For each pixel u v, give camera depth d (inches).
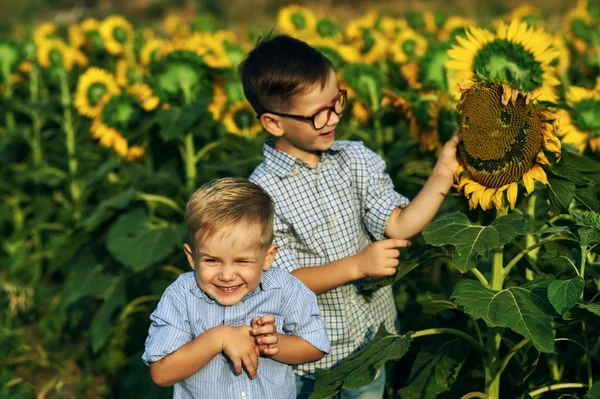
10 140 256.7
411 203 111.6
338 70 202.7
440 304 120.2
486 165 101.9
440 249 107.4
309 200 114.7
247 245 91.5
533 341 92.0
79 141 240.1
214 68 170.6
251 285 94.4
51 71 249.9
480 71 103.0
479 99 100.7
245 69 112.7
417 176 165.9
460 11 829.2
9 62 276.5
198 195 94.6
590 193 104.8
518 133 98.7
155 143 176.9
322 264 115.6
